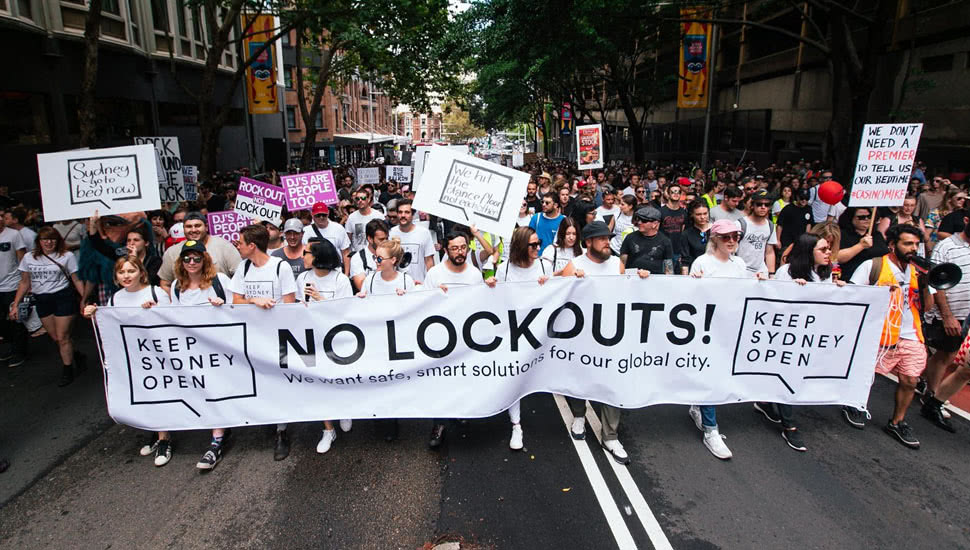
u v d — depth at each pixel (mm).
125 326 4652
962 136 16016
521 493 4367
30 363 7258
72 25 15359
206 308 4676
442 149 5555
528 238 4984
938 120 16922
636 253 6059
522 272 5152
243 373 4781
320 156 46938
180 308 4660
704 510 4141
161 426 4777
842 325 4906
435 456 4930
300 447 5105
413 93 24219
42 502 4363
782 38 28078
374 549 3781
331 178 9008
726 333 4902
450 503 4246
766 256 7289
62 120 15438
